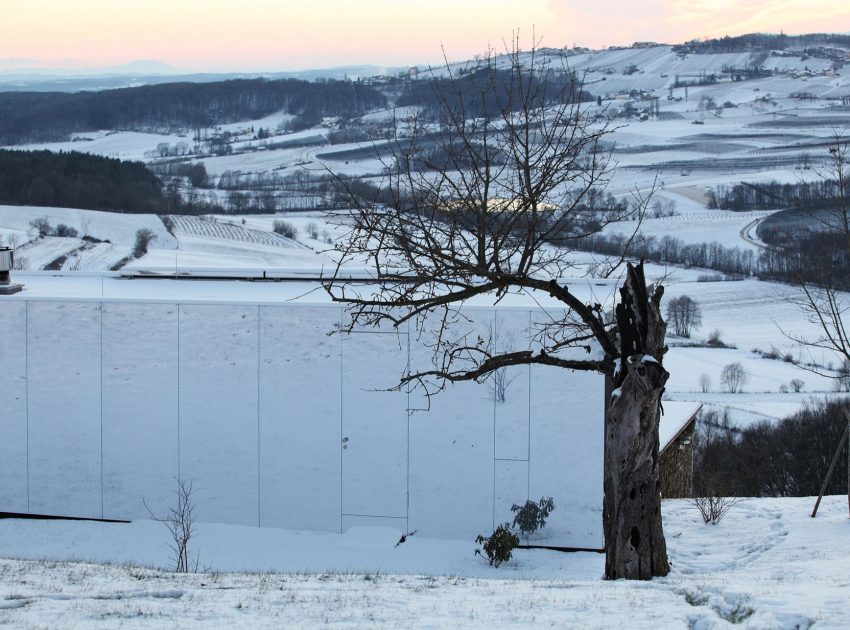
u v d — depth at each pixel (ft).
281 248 240.73
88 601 34.94
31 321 70.69
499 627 30.58
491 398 66.08
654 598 35.45
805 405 178.09
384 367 67.56
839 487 153.48
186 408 69.72
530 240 42.04
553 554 64.08
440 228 42.39
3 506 71.20
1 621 31.19
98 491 70.49
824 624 29.86
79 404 70.54
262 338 68.85
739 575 45.01
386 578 44.39
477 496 66.49
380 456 67.72
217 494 69.51
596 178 43.42
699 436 174.29
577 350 64.28
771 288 266.16
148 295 76.84
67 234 255.70
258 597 36.50
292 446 68.74
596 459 64.95
